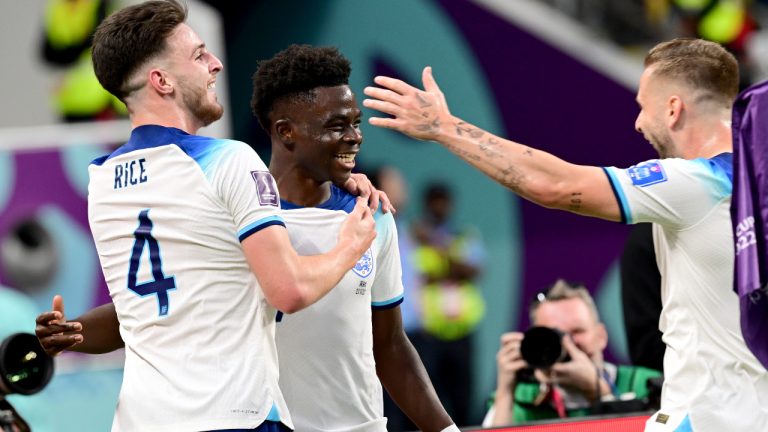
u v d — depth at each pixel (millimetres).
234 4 27312
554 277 27453
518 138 28047
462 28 27641
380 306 11734
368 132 27125
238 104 27547
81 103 23500
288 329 10984
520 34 27875
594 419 13641
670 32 28672
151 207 9570
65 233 22219
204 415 9141
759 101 9367
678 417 9992
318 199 11273
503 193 27281
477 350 26688
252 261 9242
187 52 9828
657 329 14508
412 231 26766
